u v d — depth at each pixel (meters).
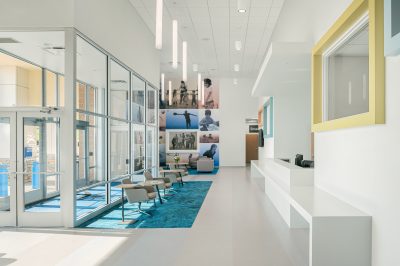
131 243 5.05
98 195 7.78
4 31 6.07
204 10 9.07
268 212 7.22
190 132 19.55
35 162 6.29
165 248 4.80
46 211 6.11
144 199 6.96
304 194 4.59
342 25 4.04
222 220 6.51
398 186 2.78
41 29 6.03
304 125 10.94
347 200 3.93
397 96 2.82
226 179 13.52
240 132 19.33
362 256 3.29
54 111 6.07
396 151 2.82
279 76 7.70
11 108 6.17
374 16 3.09
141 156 10.98
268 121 12.85
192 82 19.59
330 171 4.60
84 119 8.02
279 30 9.53
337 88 5.06
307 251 4.61
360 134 3.56
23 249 4.80
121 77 9.26
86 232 5.70
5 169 6.20
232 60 14.94
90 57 7.42
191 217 6.80
